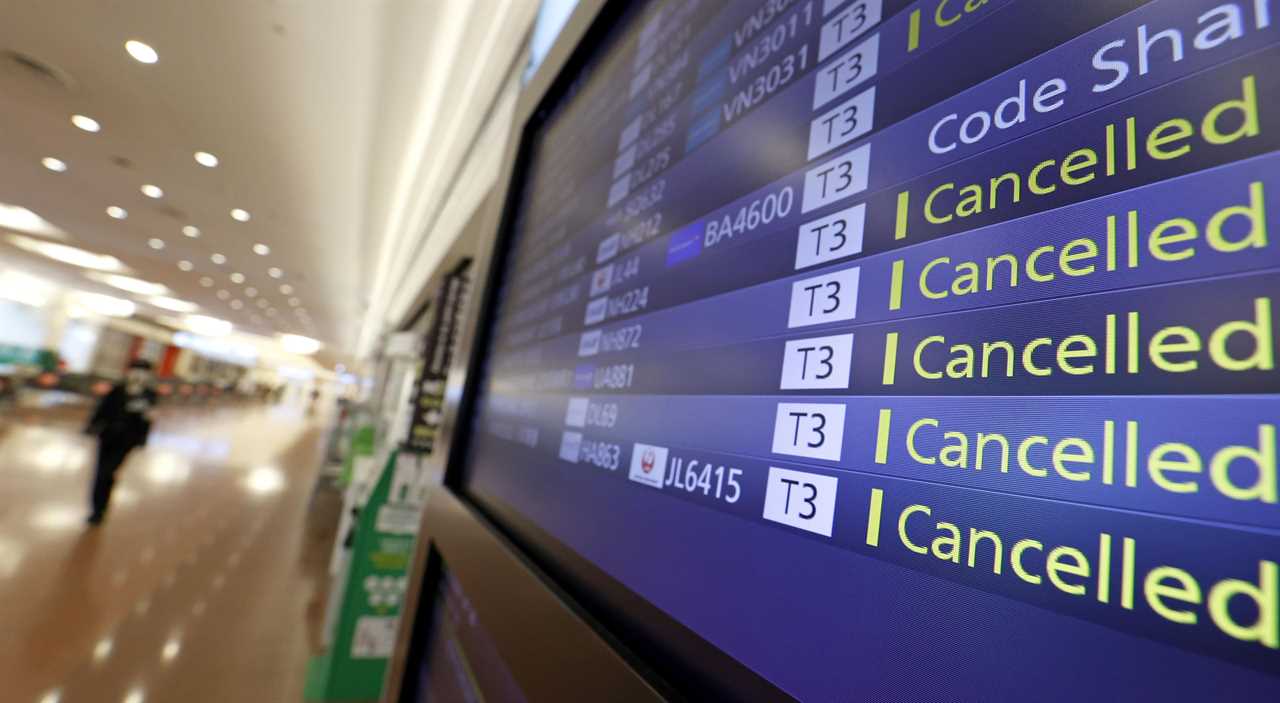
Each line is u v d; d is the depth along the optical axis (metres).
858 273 0.39
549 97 1.14
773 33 0.56
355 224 6.01
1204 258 0.24
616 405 0.63
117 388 4.64
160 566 3.84
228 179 5.17
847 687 0.32
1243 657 0.20
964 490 0.29
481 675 0.75
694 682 0.43
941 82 0.38
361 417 7.66
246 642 3.00
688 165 0.63
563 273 0.89
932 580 0.30
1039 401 0.28
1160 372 0.24
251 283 10.48
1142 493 0.23
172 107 3.94
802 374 0.41
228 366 28.41
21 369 12.57
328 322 14.82
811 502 0.37
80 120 4.35
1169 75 0.27
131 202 6.35
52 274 13.03
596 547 0.59
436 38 2.77
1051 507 0.26
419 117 3.62
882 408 0.35
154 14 2.95
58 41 3.31
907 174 0.38
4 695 2.25
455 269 3.68
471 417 1.16
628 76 0.84
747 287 0.49
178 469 7.32
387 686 1.20
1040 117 0.31
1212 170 0.24
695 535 0.46
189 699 2.41
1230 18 0.25
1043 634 0.25
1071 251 0.28
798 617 0.36
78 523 4.49
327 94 3.45
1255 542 0.20
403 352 5.46
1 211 7.80
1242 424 0.21
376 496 2.75
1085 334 0.27
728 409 0.47
